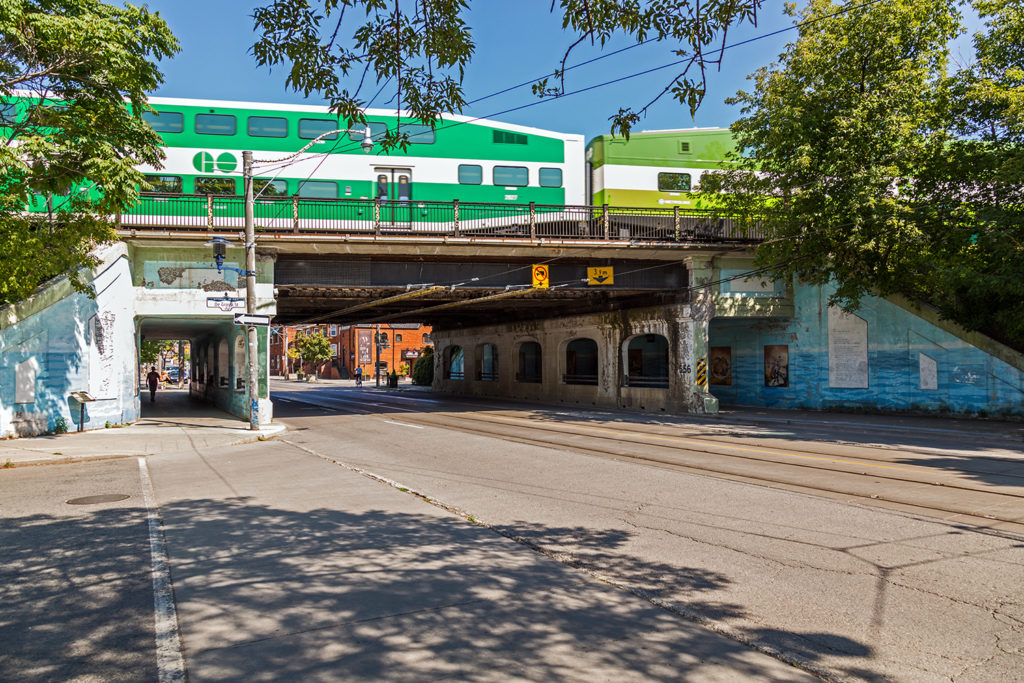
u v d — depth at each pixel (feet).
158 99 69.92
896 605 16.71
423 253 77.97
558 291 89.81
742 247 83.35
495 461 42.55
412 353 274.77
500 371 134.00
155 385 123.54
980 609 16.40
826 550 21.48
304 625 15.47
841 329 84.28
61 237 53.78
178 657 13.80
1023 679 12.80
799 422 70.74
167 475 39.50
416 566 19.97
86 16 45.09
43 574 19.56
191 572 19.60
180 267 72.59
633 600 17.15
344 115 23.34
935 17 69.87
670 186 82.23
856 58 72.28
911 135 70.79
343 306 103.09
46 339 61.72
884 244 69.10
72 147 45.88
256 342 68.95
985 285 61.31
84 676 12.99
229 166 71.10
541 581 18.62
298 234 70.28
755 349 96.78
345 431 65.57
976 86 65.82
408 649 14.11
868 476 35.40
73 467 43.60
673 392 88.63
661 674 12.96
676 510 27.50
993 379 69.46
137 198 51.88
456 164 76.38
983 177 66.39
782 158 75.36
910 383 77.05
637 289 86.79
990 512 26.68
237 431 65.21
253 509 28.50
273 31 21.02
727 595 17.49
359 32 21.47
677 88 20.74
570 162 80.64
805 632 15.08
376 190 74.02
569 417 80.38
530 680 12.69
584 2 19.93
